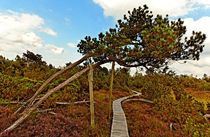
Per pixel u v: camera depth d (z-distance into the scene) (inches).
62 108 358.3
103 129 281.6
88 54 285.0
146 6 306.8
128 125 327.0
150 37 207.3
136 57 245.6
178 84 546.3
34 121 238.4
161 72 303.3
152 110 491.2
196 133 227.8
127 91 1239.5
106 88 1109.1
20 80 368.5
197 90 1322.6
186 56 261.6
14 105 323.9
